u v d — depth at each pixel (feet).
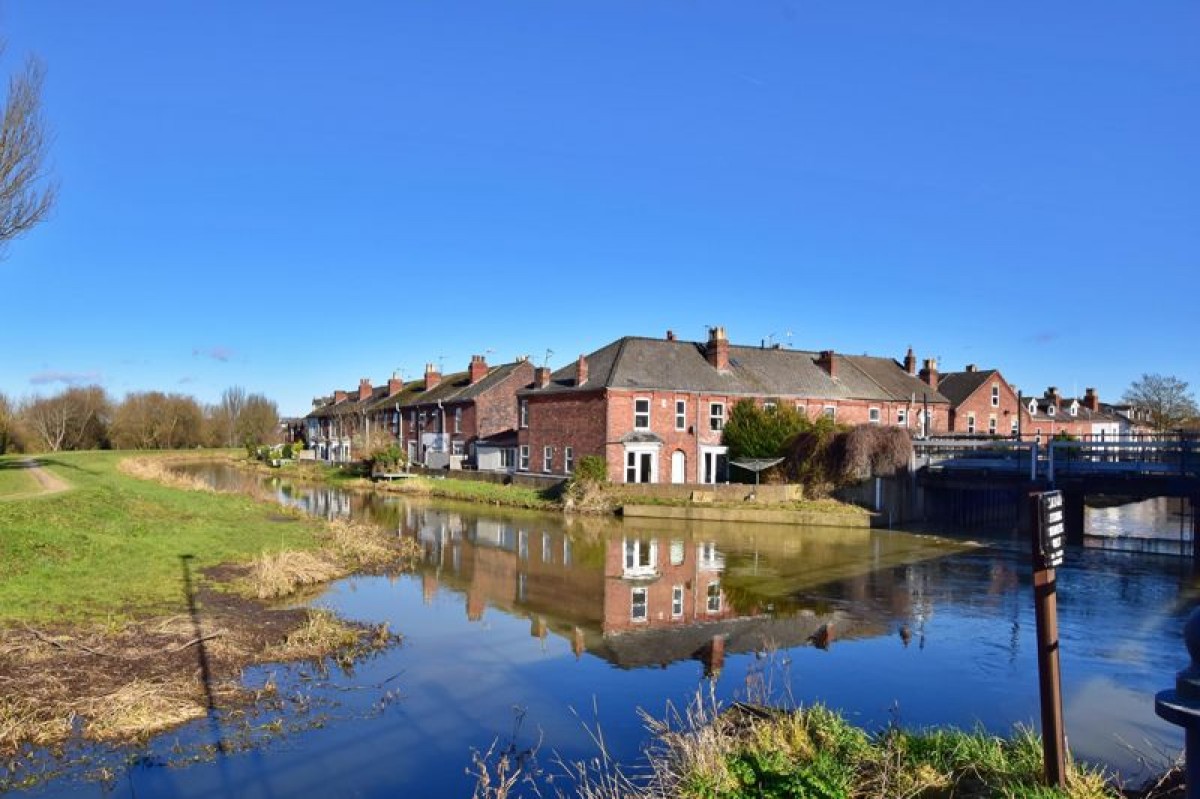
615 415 139.23
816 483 124.67
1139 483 95.09
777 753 25.30
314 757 31.42
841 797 22.11
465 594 62.23
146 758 30.71
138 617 47.14
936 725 34.71
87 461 177.78
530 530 103.96
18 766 29.60
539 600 61.00
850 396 161.38
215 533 76.18
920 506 120.88
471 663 44.01
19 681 35.86
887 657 46.32
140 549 64.39
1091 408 239.30
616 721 35.76
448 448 195.31
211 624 47.09
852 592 65.31
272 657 42.98
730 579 70.90
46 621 44.32
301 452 263.08
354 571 69.92
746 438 137.59
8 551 55.36
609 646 48.21
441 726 34.94
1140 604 61.41
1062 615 57.47
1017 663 45.21
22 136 83.20
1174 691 13.55
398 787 29.12
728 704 37.40
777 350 167.73
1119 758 31.30
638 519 116.88
